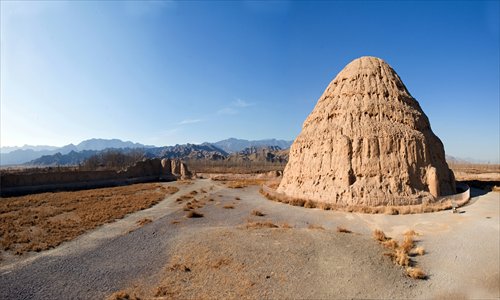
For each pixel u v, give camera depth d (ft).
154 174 278.67
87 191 166.61
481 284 49.08
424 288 47.57
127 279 50.62
